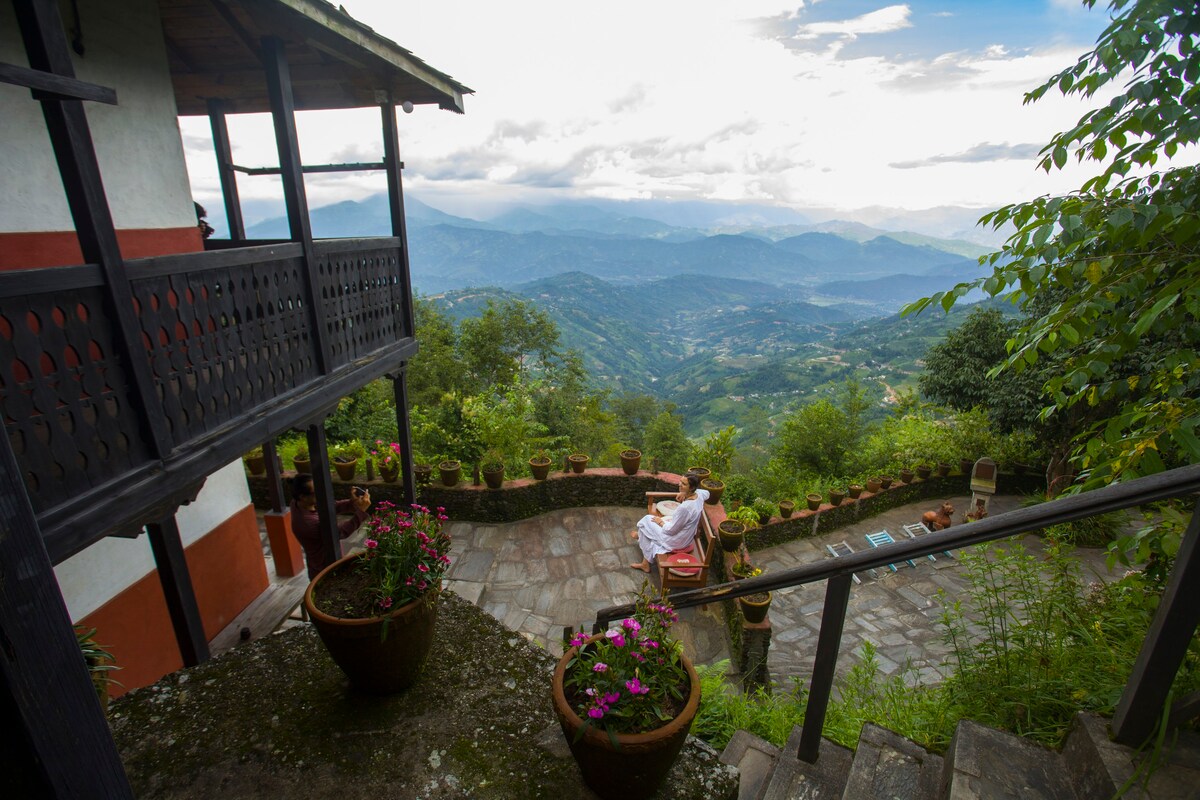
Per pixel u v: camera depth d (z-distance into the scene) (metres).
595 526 8.61
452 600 3.10
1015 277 2.12
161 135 4.67
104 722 1.27
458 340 34.22
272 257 3.70
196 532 5.30
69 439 2.43
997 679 2.59
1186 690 1.69
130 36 4.32
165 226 4.74
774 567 10.02
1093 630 2.47
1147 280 1.97
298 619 6.10
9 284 2.12
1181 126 1.81
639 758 1.75
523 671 2.62
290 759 2.16
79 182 2.36
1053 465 12.02
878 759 2.09
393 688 2.43
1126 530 9.12
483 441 9.93
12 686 1.05
